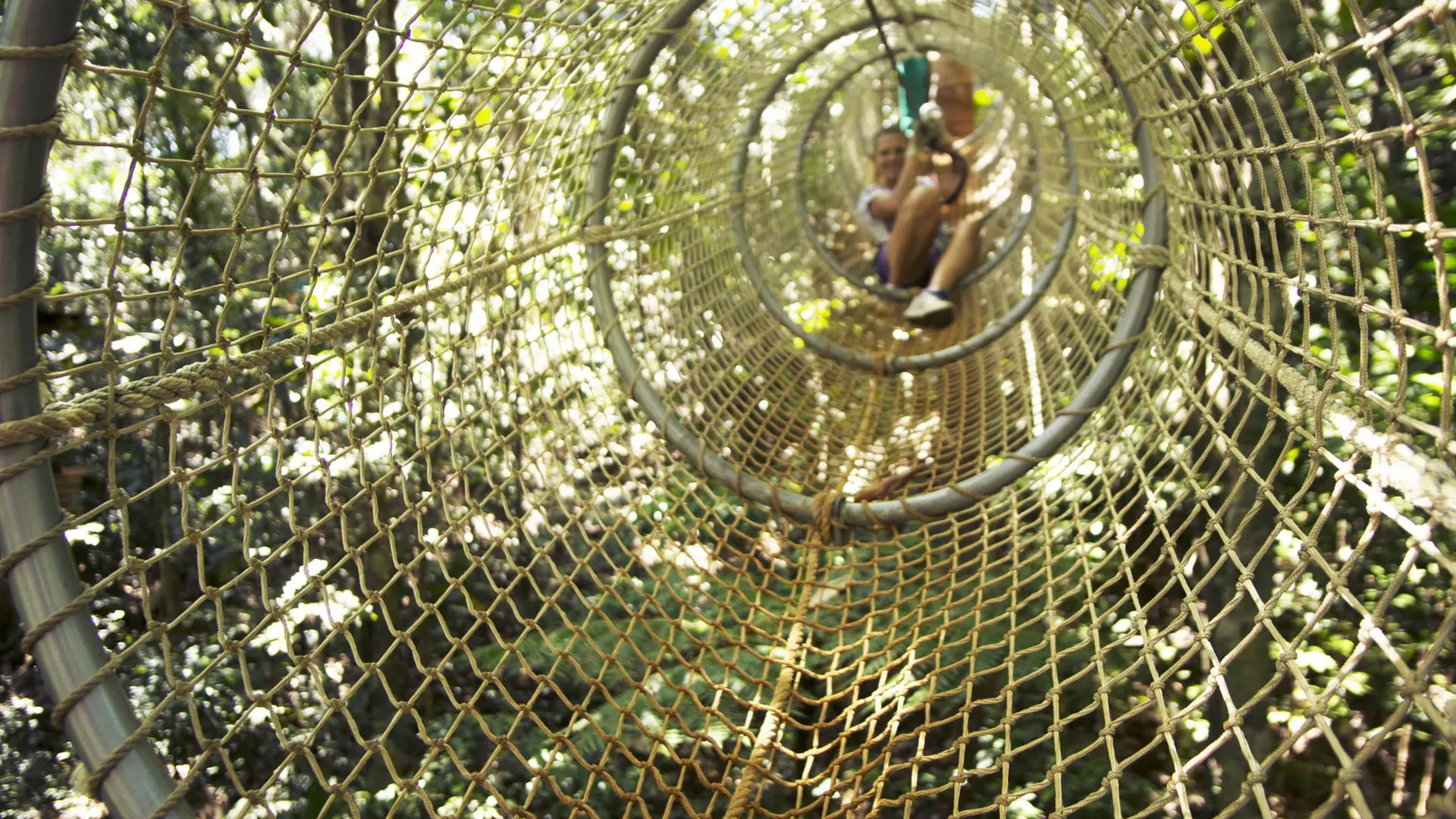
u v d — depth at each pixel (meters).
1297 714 3.92
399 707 1.57
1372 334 3.59
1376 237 3.71
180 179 4.38
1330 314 1.37
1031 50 3.62
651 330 3.23
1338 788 1.00
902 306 4.98
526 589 5.04
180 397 1.27
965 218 5.70
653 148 3.27
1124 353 2.71
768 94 4.10
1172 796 1.33
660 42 2.88
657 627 4.02
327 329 1.62
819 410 3.74
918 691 3.27
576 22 2.53
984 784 4.28
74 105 4.20
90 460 4.55
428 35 4.40
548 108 2.37
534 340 2.57
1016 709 4.38
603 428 2.85
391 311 1.80
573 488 2.46
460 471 2.06
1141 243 2.73
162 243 4.41
